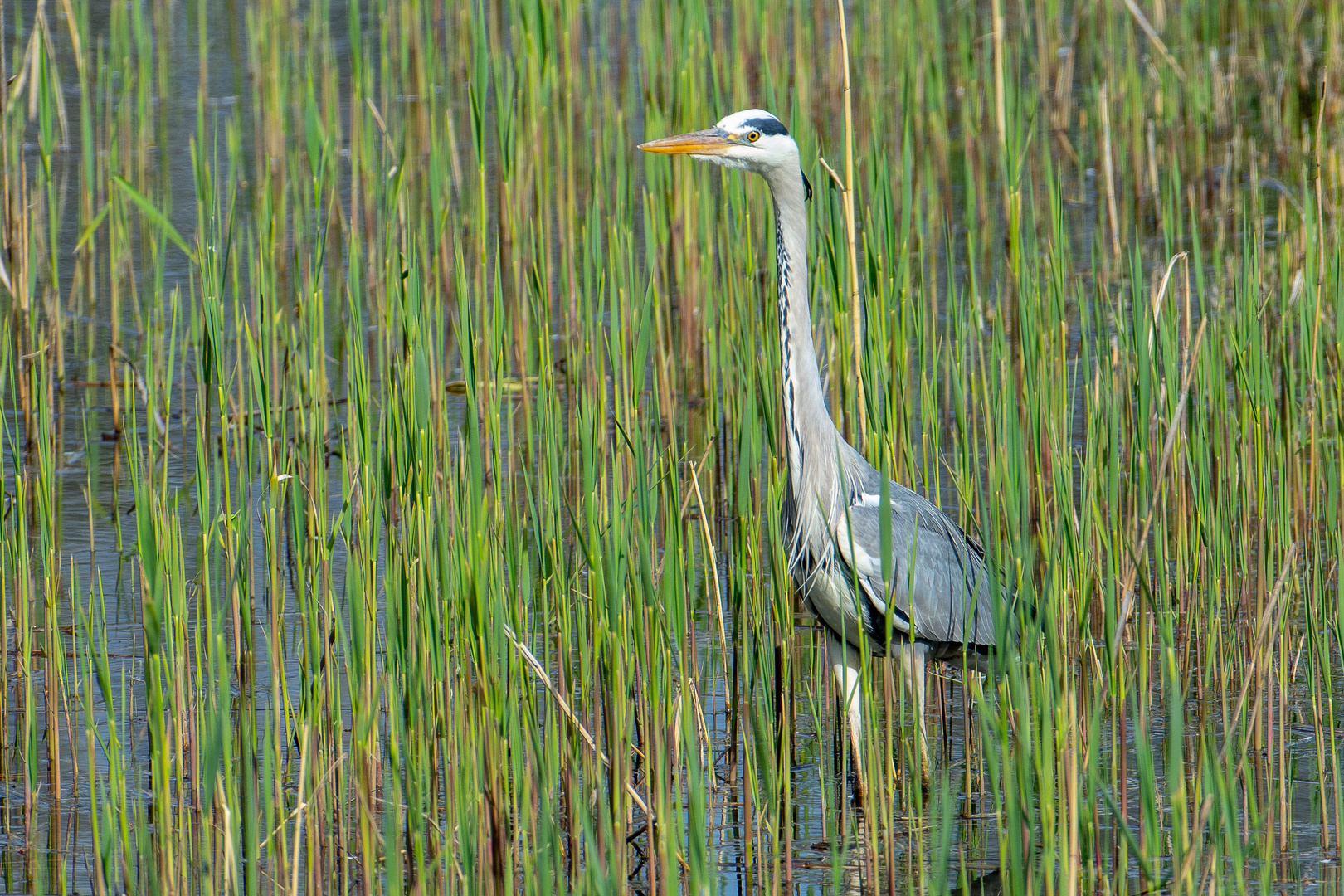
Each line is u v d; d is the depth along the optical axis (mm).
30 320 15523
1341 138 19891
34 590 11562
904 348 11938
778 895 7789
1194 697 10180
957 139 22922
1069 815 7051
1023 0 22969
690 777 6793
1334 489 10320
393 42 25297
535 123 16516
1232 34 25875
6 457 14656
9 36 26953
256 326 11906
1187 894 7395
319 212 12430
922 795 9188
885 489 7383
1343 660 8586
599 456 11016
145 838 7195
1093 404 11086
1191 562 10898
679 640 8445
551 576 9539
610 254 13234
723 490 13781
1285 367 12086
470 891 7051
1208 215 19562
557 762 8352
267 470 10141
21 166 15406
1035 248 14766
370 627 8570
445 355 16828
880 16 23734
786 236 9180
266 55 23609
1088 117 22672
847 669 9250
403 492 8883
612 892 6691
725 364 13609
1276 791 8938
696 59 17062
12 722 10055
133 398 13062
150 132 22875
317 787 7969
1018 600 8414
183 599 8664
